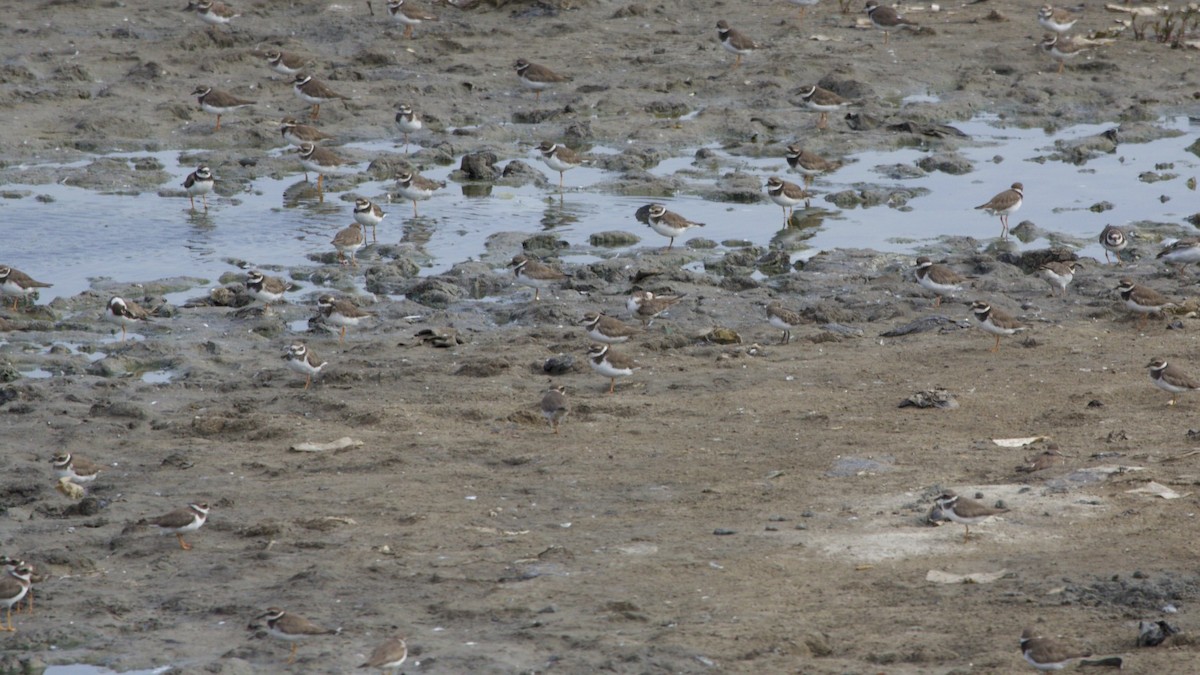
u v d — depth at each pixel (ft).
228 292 152.66
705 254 170.40
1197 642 68.95
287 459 106.42
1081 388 115.85
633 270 161.27
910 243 174.19
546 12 289.53
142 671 72.95
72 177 200.13
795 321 135.95
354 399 120.78
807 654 70.95
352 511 94.99
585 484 98.68
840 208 191.52
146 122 224.33
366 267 163.73
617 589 79.41
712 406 115.75
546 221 184.44
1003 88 251.39
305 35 273.95
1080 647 66.54
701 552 84.43
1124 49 269.23
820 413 112.47
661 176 204.64
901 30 282.56
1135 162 212.02
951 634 71.82
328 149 216.95
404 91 244.63
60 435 112.47
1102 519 86.28
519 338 137.59
